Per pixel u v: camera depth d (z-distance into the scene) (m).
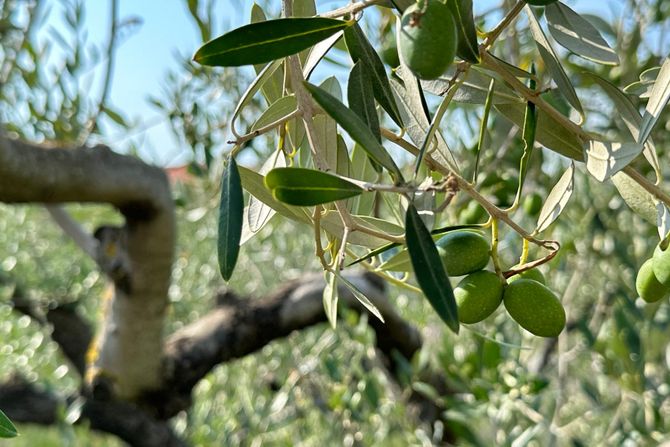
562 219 0.95
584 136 0.30
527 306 0.30
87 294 1.42
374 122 0.29
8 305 1.19
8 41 0.91
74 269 1.44
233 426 1.09
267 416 1.08
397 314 1.08
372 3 0.26
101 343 0.93
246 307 1.00
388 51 0.46
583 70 0.31
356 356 1.00
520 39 0.89
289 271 1.33
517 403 0.88
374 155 0.24
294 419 1.08
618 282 0.95
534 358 1.14
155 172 0.78
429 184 0.26
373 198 0.37
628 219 0.99
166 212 0.80
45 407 0.99
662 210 0.30
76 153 0.69
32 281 1.41
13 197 0.66
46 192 0.66
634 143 0.28
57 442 1.32
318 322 1.02
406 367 0.99
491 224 0.31
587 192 0.93
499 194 0.72
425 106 0.31
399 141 0.30
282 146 0.32
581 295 1.13
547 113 0.31
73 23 0.88
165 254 0.83
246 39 0.26
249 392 1.13
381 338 1.10
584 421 1.13
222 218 0.26
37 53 0.88
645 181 0.30
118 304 0.88
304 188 0.24
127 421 0.93
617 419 0.92
